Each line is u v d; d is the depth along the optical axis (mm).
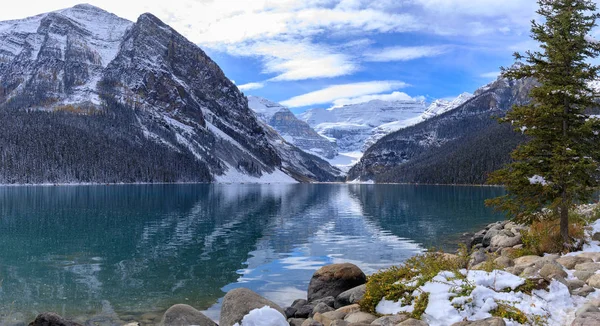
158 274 23141
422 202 82250
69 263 26078
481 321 9422
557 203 17375
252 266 25000
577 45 17969
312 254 28578
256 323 10578
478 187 175500
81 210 61688
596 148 17891
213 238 36125
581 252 16531
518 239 21500
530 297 10656
